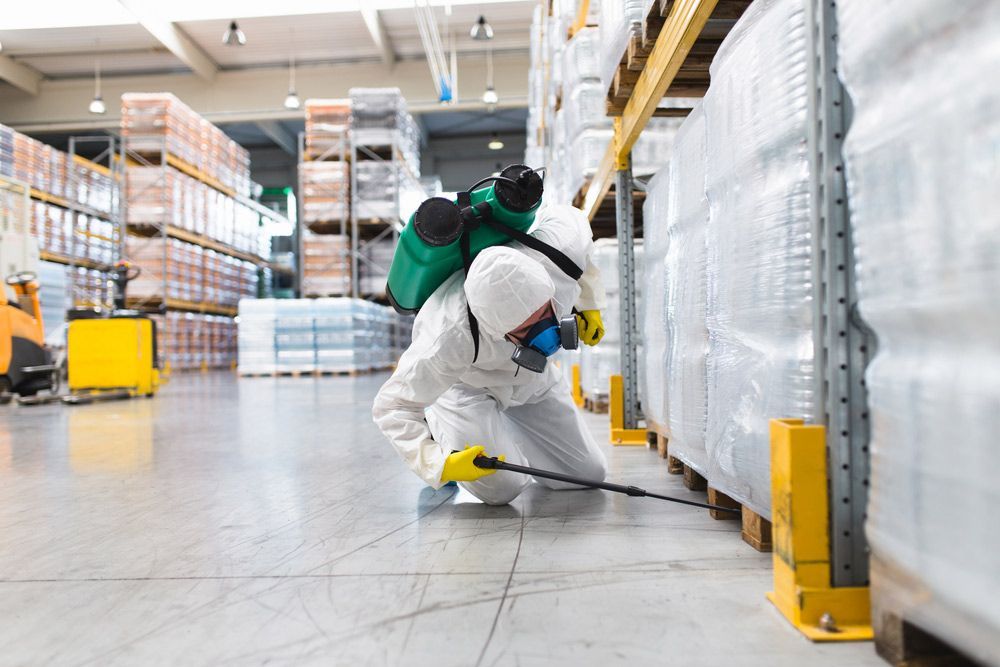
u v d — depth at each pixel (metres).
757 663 1.21
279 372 11.98
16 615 1.52
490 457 2.28
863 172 1.15
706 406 2.29
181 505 2.56
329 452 3.83
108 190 13.85
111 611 1.53
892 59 1.05
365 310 12.77
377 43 14.14
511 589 1.61
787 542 1.39
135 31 14.23
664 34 2.53
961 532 0.91
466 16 14.10
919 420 1.01
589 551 1.89
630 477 2.91
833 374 1.36
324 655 1.29
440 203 2.03
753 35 1.73
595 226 5.36
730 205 1.91
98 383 7.59
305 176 12.03
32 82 16.11
